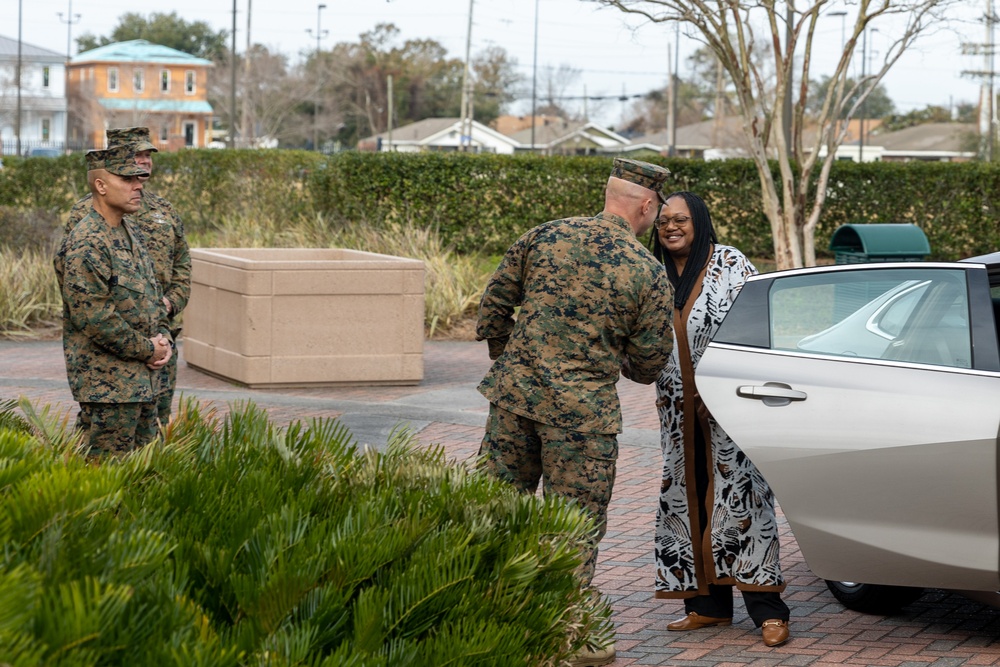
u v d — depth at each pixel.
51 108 88.44
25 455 3.12
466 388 10.97
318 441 3.54
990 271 4.74
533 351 4.35
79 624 2.16
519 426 4.42
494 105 107.19
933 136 86.56
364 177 20.75
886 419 4.46
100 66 92.25
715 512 4.75
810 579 5.66
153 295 5.48
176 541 2.75
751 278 4.88
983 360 4.46
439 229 20.78
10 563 2.39
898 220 20.39
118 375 5.32
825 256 21.00
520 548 3.05
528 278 4.43
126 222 5.42
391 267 10.87
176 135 88.88
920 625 4.98
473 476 3.48
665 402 4.86
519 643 2.81
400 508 3.20
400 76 101.88
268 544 2.81
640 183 4.43
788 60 18.31
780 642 4.69
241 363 10.71
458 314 14.88
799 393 4.61
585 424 4.29
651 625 4.98
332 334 10.80
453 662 2.68
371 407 9.84
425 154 20.86
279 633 2.54
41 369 11.67
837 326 4.75
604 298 4.31
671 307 4.41
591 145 90.50
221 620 2.73
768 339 4.77
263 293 10.57
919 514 4.41
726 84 65.50
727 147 65.38
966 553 4.36
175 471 3.22
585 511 3.48
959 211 20.05
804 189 18.47
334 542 2.82
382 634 2.72
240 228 19.50
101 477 2.75
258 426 3.57
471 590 2.90
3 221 18.11
